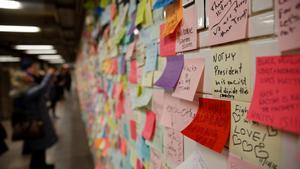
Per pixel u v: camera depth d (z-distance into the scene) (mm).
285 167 339
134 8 979
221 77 470
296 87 313
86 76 4551
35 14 3920
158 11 744
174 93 652
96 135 2744
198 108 557
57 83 7508
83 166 3279
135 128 1077
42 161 2977
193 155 586
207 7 506
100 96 2305
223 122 470
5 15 3881
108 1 1586
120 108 1384
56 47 8164
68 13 3334
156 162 823
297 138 322
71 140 4496
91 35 2844
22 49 8281
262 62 369
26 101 2734
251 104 390
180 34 620
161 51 733
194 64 563
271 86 351
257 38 379
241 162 425
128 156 1228
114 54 1450
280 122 333
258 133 386
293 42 315
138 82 985
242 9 407
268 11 357
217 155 497
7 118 6688
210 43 498
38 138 2812
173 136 687
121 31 1198
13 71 6867
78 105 9211
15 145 4348
